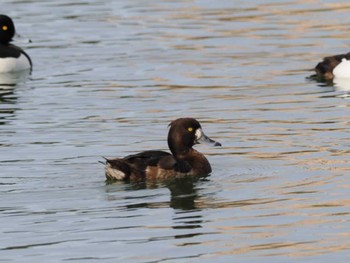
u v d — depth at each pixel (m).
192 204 13.19
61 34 26.72
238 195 13.55
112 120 18.12
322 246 11.49
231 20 27.86
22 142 16.61
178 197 13.50
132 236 11.98
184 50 24.62
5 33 24.95
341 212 12.65
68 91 20.95
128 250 11.51
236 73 22.20
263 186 13.93
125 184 14.12
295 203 13.09
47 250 11.59
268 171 14.68
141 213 12.85
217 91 20.50
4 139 16.86
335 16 28.08
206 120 18.05
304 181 14.09
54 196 13.59
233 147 16.14
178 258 11.23
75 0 30.92
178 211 12.89
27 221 12.60
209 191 13.79
